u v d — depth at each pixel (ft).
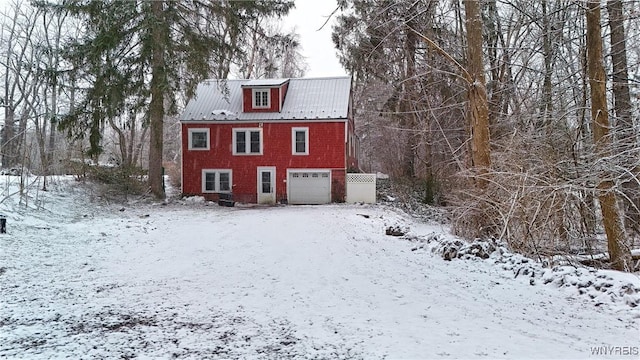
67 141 85.40
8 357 16.14
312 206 89.40
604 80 33.99
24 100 105.70
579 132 40.16
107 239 45.21
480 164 38.73
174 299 24.66
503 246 34.86
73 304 23.62
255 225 56.90
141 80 77.15
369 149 149.07
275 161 98.43
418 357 15.92
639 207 38.73
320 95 102.63
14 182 66.13
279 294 25.50
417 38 74.43
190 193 99.76
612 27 43.75
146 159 155.84
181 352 16.71
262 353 16.56
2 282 28.14
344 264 33.58
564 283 25.52
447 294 24.61
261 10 87.61
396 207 90.58
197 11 81.51
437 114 77.71
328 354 16.39
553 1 49.03
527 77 59.21
